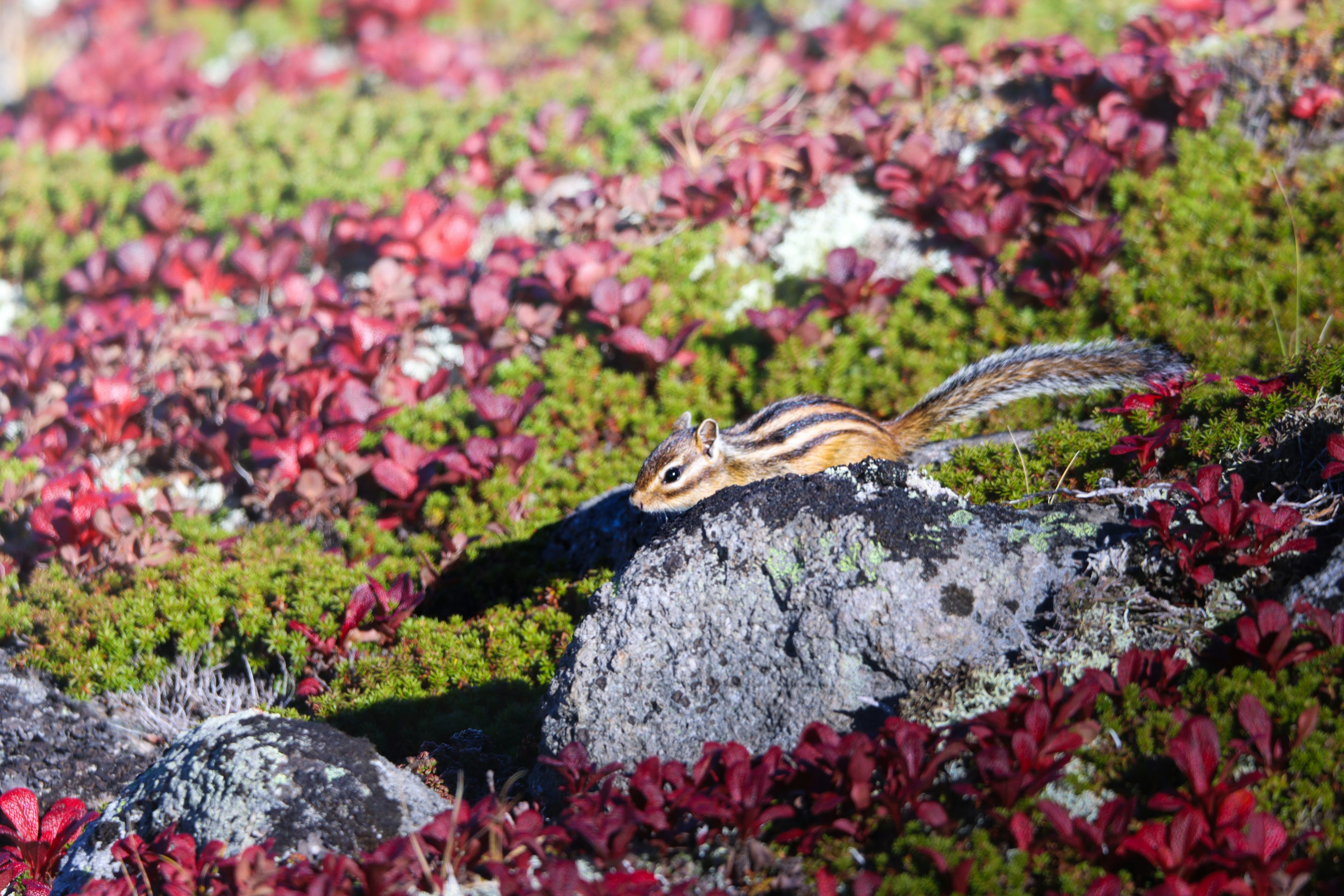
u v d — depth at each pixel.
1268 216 9.44
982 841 4.29
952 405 7.67
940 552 5.39
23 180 13.04
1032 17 14.26
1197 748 4.20
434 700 6.59
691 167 11.58
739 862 4.50
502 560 7.95
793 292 10.17
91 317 10.34
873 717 5.24
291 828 4.95
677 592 5.59
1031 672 5.10
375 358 9.27
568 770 4.95
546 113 12.27
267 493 8.67
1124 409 6.88
